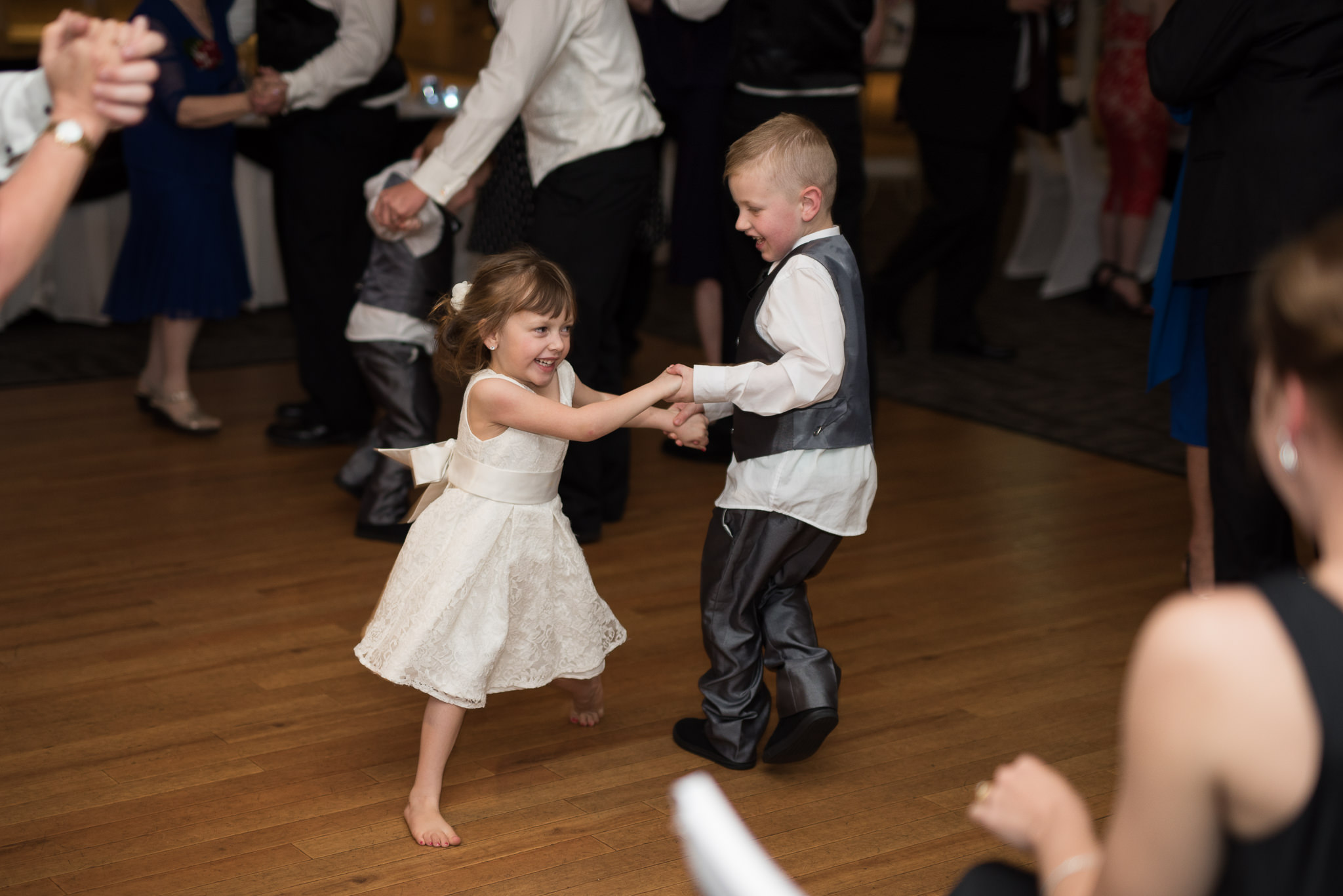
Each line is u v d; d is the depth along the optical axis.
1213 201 2.45
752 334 2.22
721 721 2.36
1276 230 2.34
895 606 3.17
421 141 5.76
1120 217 6.49
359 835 2.13
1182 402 2.84
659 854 2.09
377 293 3.44
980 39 5.08
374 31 3.87
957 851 2.11
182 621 2.98
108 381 5.04
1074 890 0.96
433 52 9.99
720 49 4.27
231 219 4.37
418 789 2.14
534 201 3.37
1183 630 0.79
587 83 3.20
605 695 2.68
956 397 5.10
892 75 13.68
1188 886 0.83
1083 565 3.46
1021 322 6.35
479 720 2.57
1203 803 0.80
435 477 2.25
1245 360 2.43
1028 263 7.43
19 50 7.36
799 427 2.20
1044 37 5.10
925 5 5.17
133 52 1.28
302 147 3.99
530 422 2.10
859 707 2.63
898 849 2.11
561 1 3.08
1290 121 2.33
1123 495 4.04
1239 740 0.77
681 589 3.23
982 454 4.44
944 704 2.65
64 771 2.30
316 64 3.85
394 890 1.97
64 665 2.74
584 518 3.50
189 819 2.16
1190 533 3.71
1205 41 2.38
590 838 2.13
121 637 2.89
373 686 2.68
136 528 3.57
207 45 4.14
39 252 1.28
